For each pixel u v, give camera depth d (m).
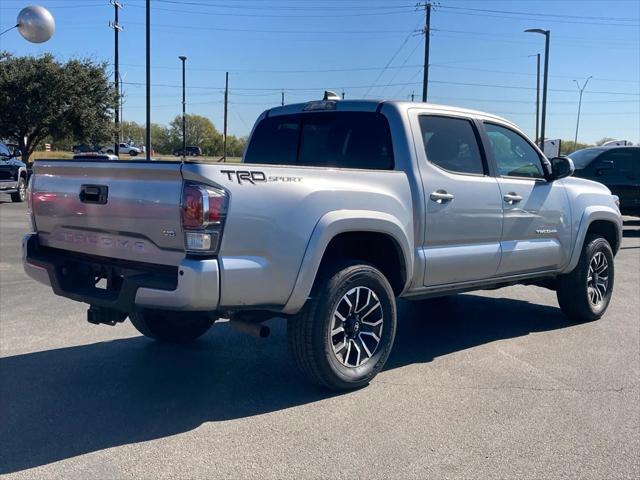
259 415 4.28
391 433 4.02
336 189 4.45
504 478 3.50
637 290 8.78
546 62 30.00
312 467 3.58
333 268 4.57
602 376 5.12
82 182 4.48
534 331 6.50
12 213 17.33
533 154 6.35
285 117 6.06
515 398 4.63
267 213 4.07
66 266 4.66
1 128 31.30
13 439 3.89
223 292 3.92
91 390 4.70
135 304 4.07
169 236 3.97
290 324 4.51
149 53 26.02
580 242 6.62
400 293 5.13
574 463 3.68
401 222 4.86
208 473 3.51
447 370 5.23
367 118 5.33
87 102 31.97
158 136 70.75
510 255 5.84
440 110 5.44
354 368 4.69
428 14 33.19
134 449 3.78
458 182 5.34
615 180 15.27
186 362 5.36
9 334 6.10
